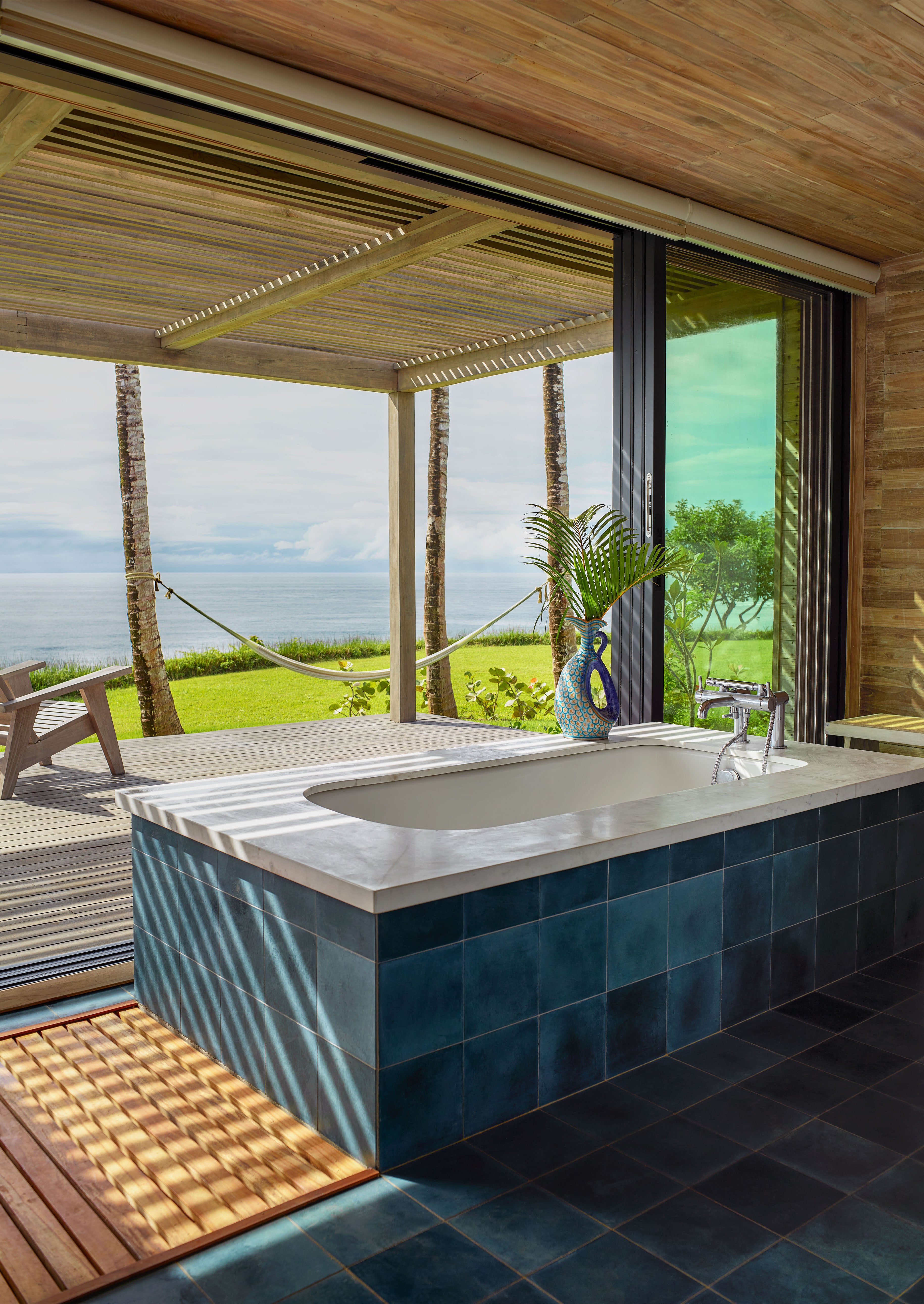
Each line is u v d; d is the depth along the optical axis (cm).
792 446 434
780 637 436
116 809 486
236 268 470
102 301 530
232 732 734
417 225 398
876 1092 223
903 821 310
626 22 247
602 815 244
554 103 293
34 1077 226
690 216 370
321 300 537
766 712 318
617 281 378
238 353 637
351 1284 159
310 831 223
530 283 504
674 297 379
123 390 1086
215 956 230
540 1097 215
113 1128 204
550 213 348
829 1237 172
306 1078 204
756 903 261
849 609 473
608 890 224
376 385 714
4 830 446
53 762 612
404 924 188
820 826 279
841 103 294
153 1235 171
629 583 357
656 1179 188
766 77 278
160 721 1118
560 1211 178
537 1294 157
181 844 239
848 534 469
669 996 240
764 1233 173
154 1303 155
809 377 441
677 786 347
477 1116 204
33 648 2161
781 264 412
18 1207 178
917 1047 246
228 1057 229
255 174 344
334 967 195
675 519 382
